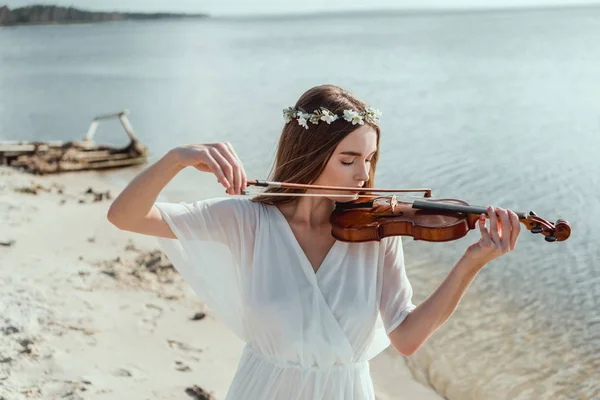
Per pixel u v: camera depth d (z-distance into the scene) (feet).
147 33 526.98
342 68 136.77
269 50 225.97
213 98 96.17
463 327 22.03
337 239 7.72
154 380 16.72
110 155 53.62
